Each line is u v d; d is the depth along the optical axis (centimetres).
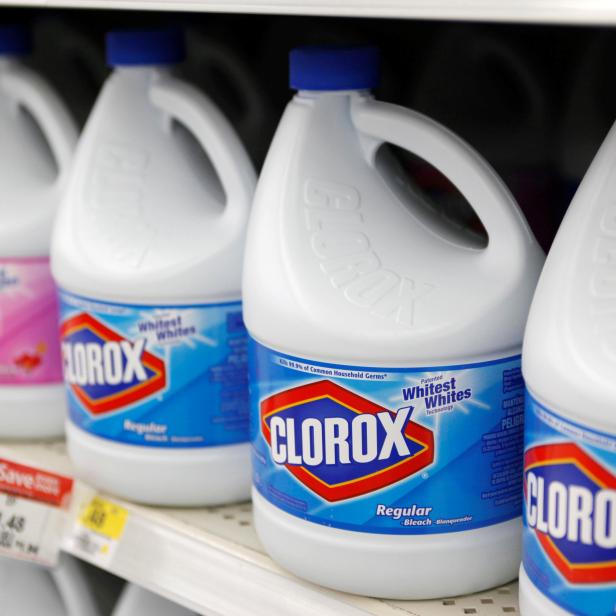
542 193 103
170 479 98
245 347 96
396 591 81
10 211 113
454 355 75
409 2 59
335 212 82
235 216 94
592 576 67
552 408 67
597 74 96
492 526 81
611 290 65
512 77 103
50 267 113
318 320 77
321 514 81
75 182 102
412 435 77
